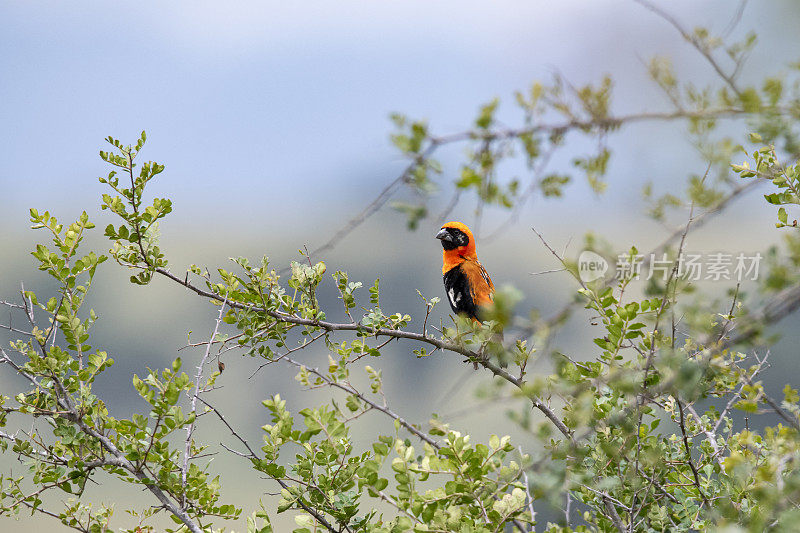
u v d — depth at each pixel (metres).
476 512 7.85
